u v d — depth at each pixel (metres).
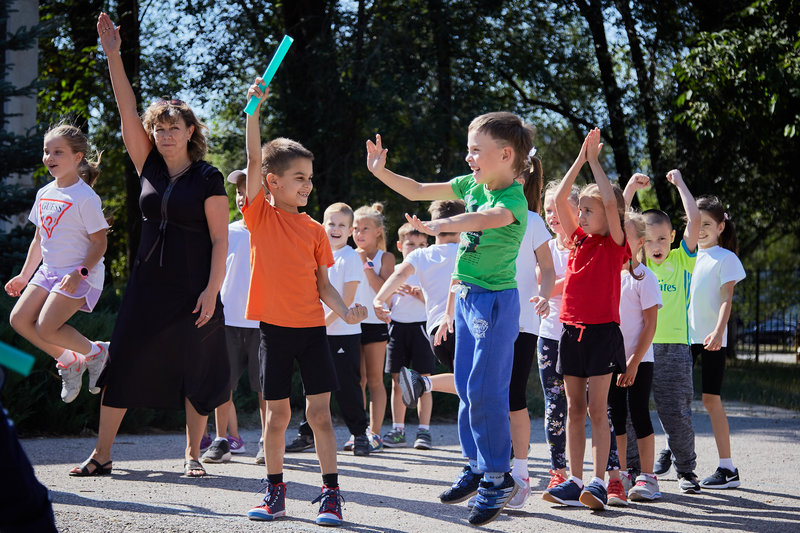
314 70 15.76
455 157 16.16
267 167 3.98
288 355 3.83
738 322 26.11
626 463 5.15
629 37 19.31
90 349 4.80
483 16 16.52
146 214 4.63
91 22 17.56
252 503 4.00
